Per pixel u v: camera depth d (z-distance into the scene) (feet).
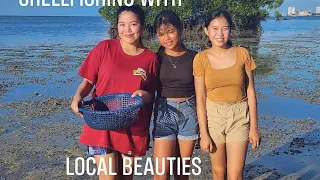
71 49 39.55
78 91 6.20
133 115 5.80
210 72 6.25
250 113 6.38
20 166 9.14
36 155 9.82
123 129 6.13
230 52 6.30
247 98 6.44
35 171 8.86
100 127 5.78
